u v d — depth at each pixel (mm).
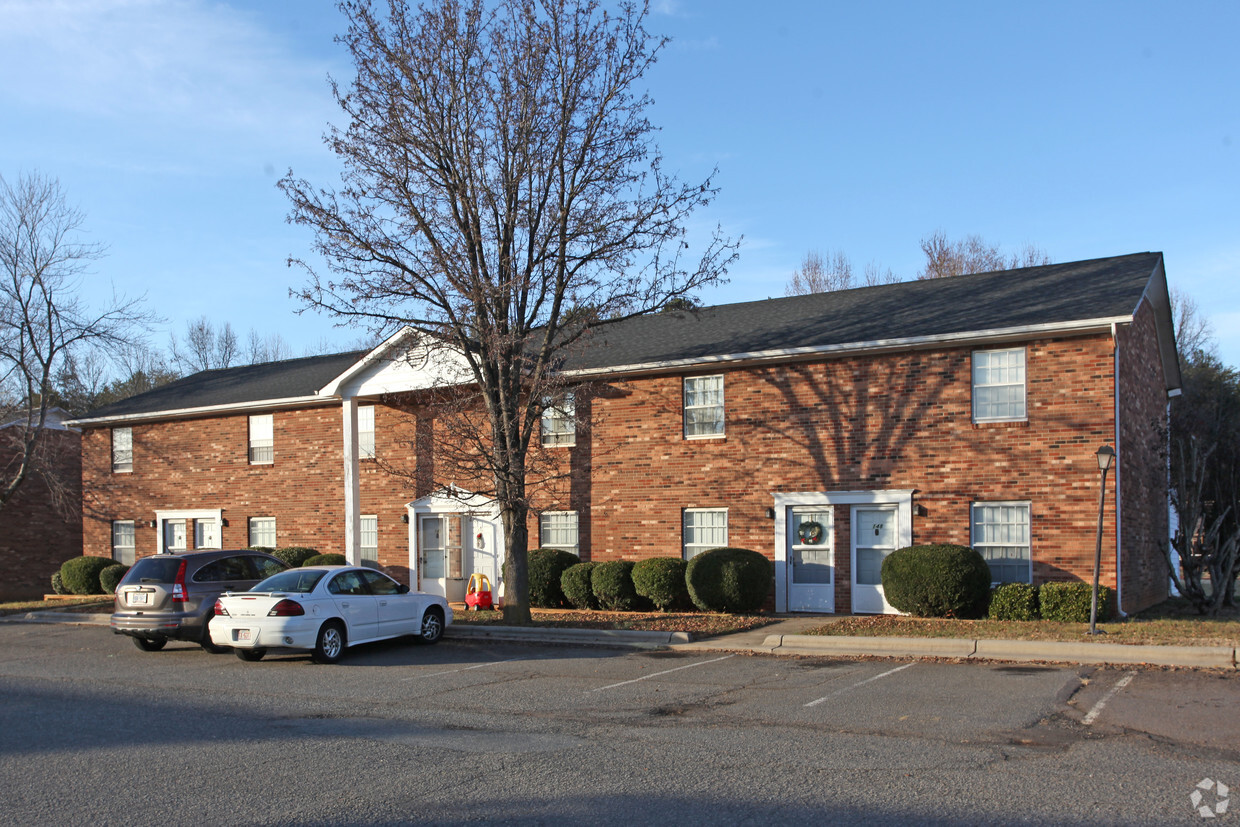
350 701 11789
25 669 15477
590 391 21891
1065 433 18078
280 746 9164
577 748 8883
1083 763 7973
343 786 7645
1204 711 9969
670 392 22281
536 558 22531
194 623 16797
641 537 22391
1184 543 19469
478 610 22328
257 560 18094
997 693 11195
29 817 6953
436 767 8219
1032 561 18203
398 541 26141
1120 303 17891
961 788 7258
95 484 32156
